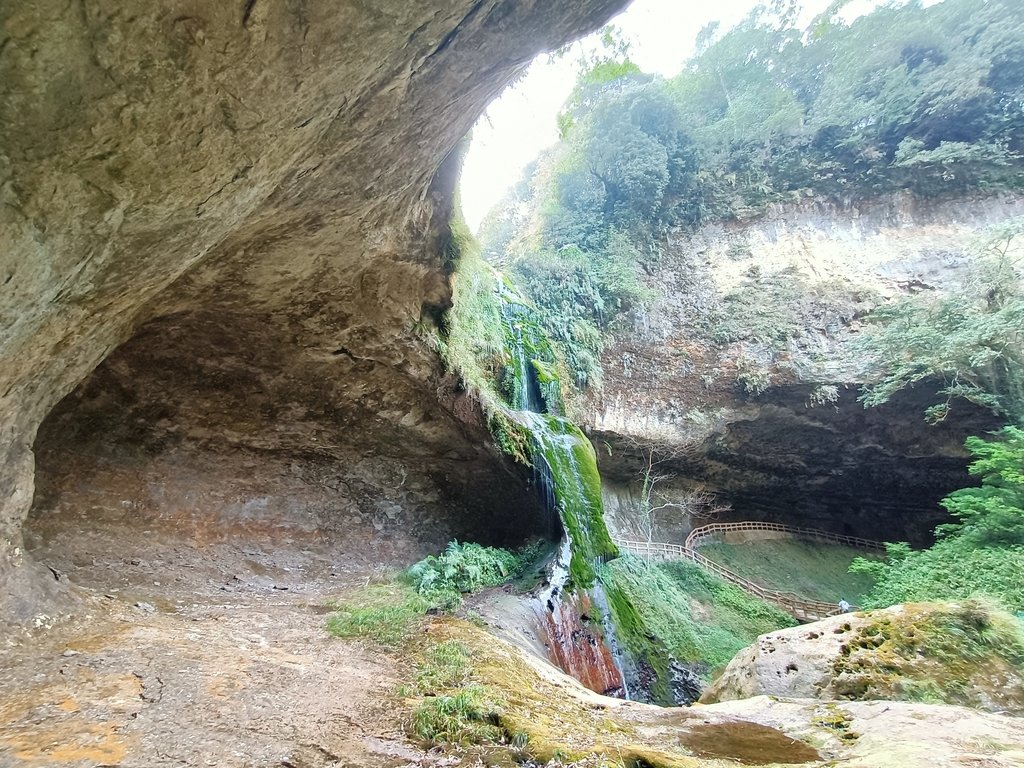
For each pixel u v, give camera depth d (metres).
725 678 6.52
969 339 11.77
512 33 4.24
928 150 18.77
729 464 18.33
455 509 10.95
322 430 8.83
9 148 2.47
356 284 7.18
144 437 7.07
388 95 4.24
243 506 8.05
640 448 16.98
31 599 3.88
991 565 8.78
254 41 2.86
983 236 14.70
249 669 3.78
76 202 2.90
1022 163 17.94
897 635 5.62
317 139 4.17
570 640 8.50
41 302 3.21
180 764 2.41
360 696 3.62
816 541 19.19
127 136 2.80
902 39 19.25
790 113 19.06
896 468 17.77
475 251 11.88
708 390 16.94
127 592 5.33
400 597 6.82
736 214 18.89
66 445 6.36
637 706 5.03
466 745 3.02
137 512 6.77
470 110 5.69
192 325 6.52
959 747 3.19
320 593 7.07
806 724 4.26
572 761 2.84
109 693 3.05
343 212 5.66
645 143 19.17
